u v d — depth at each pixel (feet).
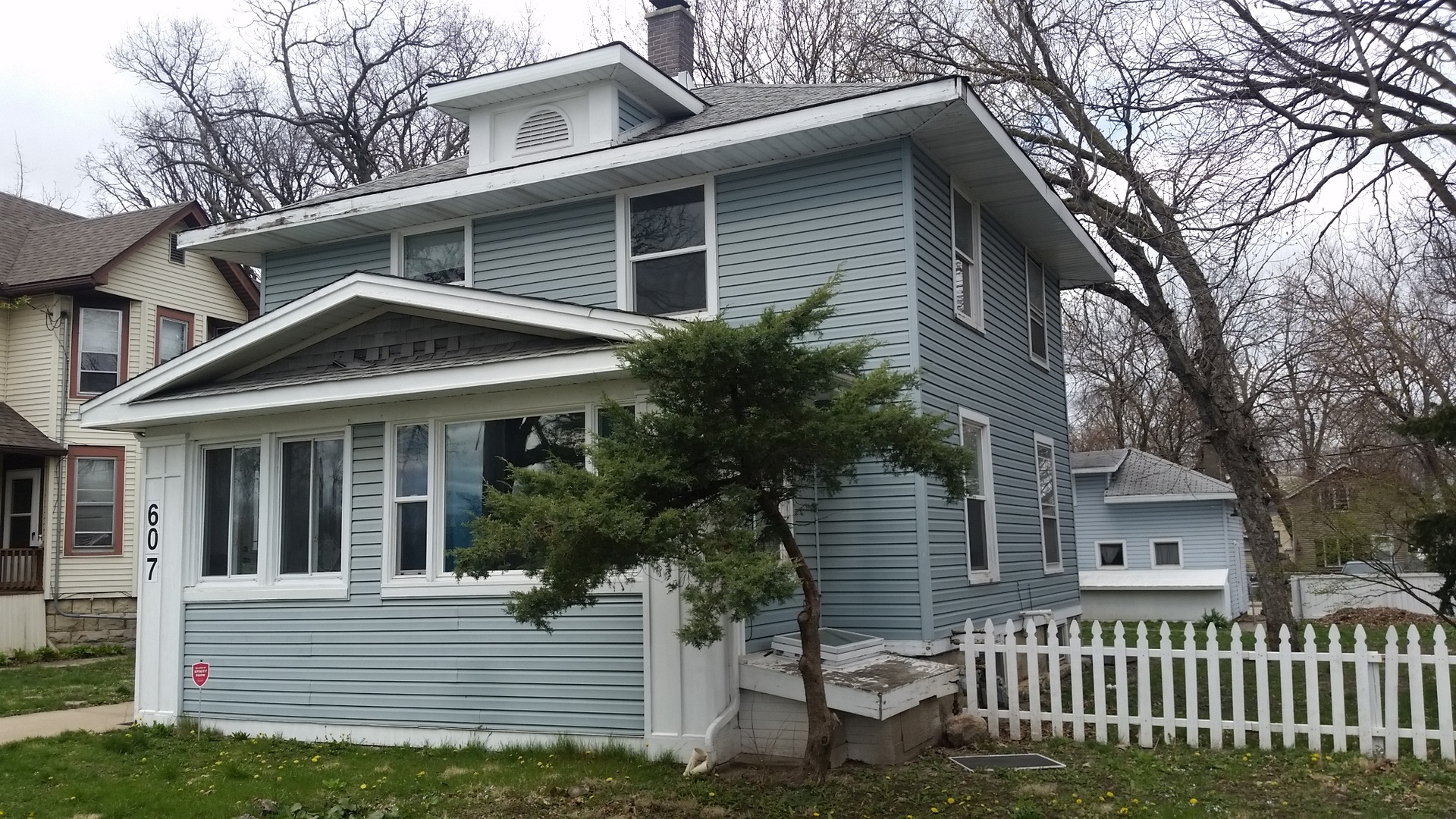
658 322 27.63
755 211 36.55
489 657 30.27
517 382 29.12
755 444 22.59
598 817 22.95
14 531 67.31
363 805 23.99
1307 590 72.18
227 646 34.12
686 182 37.86
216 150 116.37
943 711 31.12
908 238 33.99
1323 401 80.02
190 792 25.46
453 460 31.55
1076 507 87.81
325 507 33.42
